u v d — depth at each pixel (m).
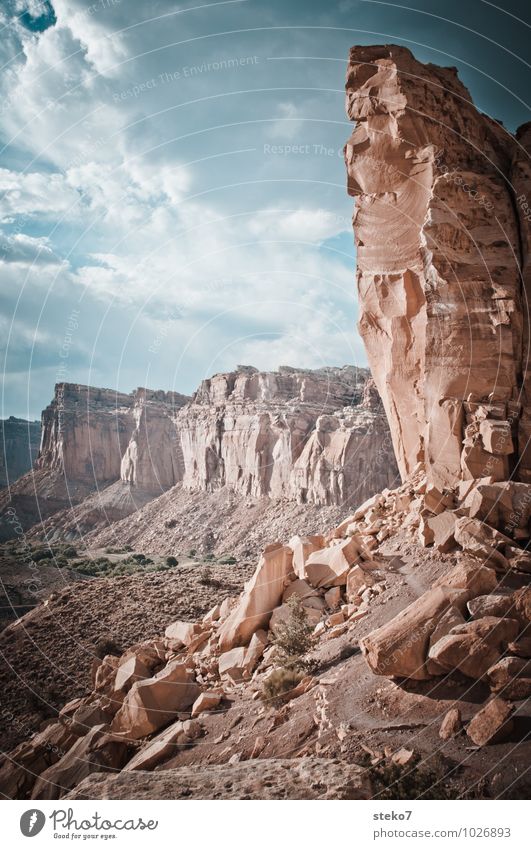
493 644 9.03
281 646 12.96
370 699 9.57
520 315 14.83
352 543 15.31
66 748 13.29
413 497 16.69
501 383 14.74
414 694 9.28
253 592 15.88
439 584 11.02
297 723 9.88
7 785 12.51
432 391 15.29
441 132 16.23
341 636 12.49
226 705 12.01
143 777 9.41
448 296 15.20
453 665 9.09
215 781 8.55
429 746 8.07
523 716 7.99
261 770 8.58
